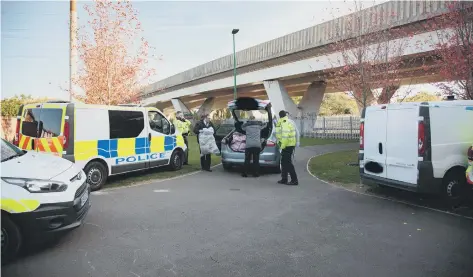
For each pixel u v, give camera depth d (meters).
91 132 7.25
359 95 11.66
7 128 15.35
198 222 4.97
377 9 15.82
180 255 3.77
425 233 4.50
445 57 10.06
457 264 3.53
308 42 23.08
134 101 15.31
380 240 4.25
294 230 4.62
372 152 6.80
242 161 9.55
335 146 19.17
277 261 3.62
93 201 6.27
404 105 6.09
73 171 4.43
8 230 3.54
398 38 13.80
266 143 9.26
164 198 6.52
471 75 9.06
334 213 5.47
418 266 3.49
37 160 4.31
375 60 11.42
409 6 15.22
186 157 11.37
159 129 9.42
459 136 6.02
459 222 5.00
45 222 3.69
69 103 6.89
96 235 4.40
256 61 28.83
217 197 6.61
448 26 10.09
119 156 7.93
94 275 3.29
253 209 5.70
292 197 6.62
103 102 13.74
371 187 7.57
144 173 9.63
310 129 29.36
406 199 6.46
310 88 29.98
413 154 5.88
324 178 8.78
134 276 3.27
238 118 10.77
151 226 4.77
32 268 3.43
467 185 5.98
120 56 14.01
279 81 28.80
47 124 6.93
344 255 3.78
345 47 12.74
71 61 13.18
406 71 17.48
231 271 3.38
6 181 3.60
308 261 3.62
